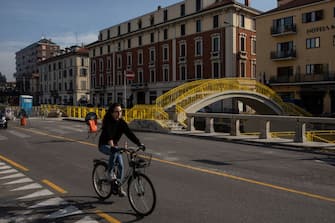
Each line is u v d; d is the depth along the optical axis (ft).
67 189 24.76
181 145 49.03
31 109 162.61
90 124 61.26
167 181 26.76
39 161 36.42
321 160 36.32
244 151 43.06
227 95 103.60
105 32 245.24
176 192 23.53
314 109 143.13
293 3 154.51
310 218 18.20
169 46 188.65
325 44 137.80
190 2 178.50
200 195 22.75
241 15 162.61
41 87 360.48
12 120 121.29
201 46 170.81
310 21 142.61
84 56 299.38
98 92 250.37
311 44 142.82
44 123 102.06
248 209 19.75
